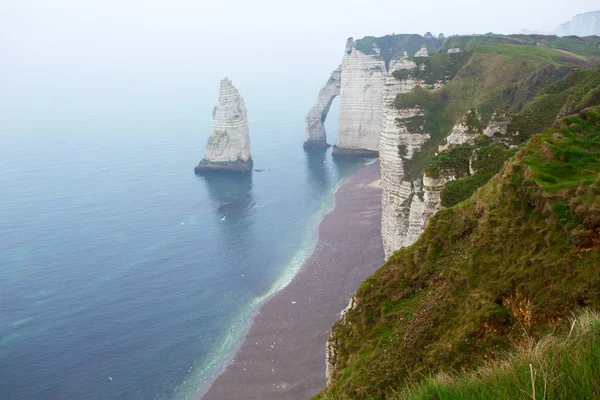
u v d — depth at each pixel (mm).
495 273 16625
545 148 19000
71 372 50500
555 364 8922
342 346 21234
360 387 16891
